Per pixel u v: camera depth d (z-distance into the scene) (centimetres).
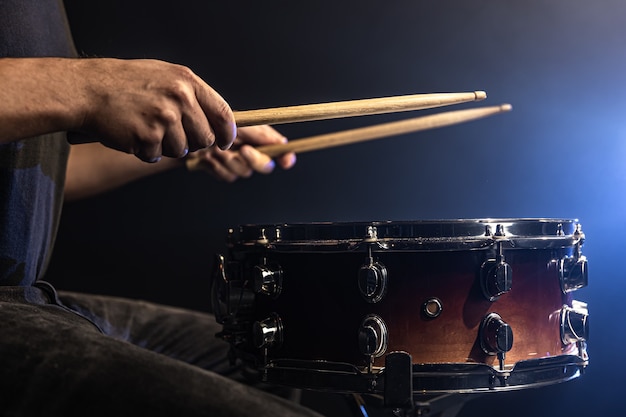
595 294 150
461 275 100
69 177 140
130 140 94
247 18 176
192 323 135
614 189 154
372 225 99
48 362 90
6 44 109
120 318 134
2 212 107
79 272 188
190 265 185
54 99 92
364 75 173
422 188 171
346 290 100
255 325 103
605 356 149
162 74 95
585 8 157
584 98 158
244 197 182
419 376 98
